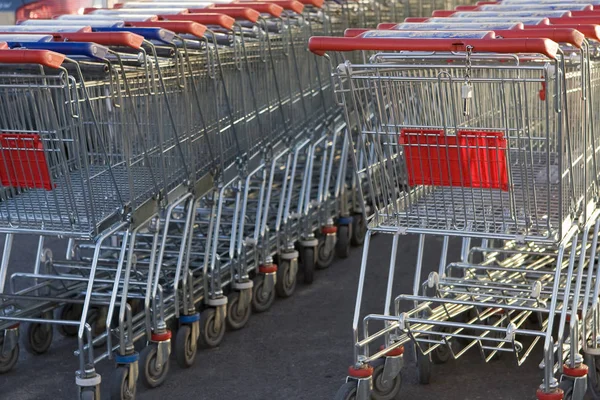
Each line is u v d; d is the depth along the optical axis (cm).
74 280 641
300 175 916
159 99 617
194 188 644
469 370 609
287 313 734
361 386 519
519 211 502
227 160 700
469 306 592
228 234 789
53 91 560
